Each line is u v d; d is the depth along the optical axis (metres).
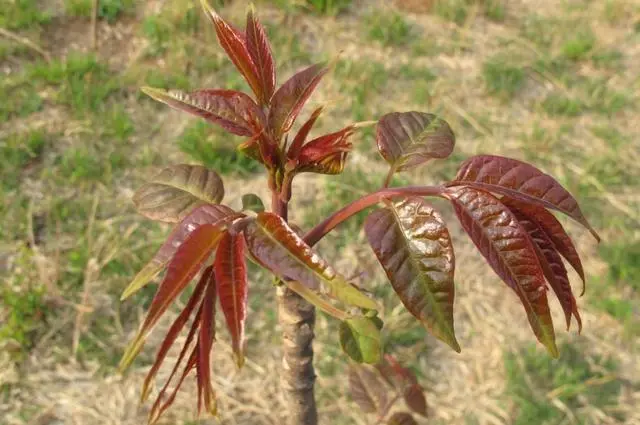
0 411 3.31
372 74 5.11
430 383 3.59
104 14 5.36
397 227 1.26
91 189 4.20
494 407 3.49
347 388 3.48
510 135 4.87
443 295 1.22
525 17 5.95
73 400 3.38
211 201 1.68
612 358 3.70
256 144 1.38
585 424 3.43
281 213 1.44
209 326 1.16
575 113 5.08
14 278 3.71
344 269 3.97
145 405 3.39
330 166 1.39
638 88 5.36
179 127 4.67
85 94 4.68
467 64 5.43
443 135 1.57
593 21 5.94
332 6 5.70
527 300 1.24
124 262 3.82
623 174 4.66
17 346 3.46
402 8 5.88
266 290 3.84
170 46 5.15
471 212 1.28
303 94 1.38
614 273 4.05
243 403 3.45
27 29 5.18
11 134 4.38
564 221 4.33
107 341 3.57
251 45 1.41
